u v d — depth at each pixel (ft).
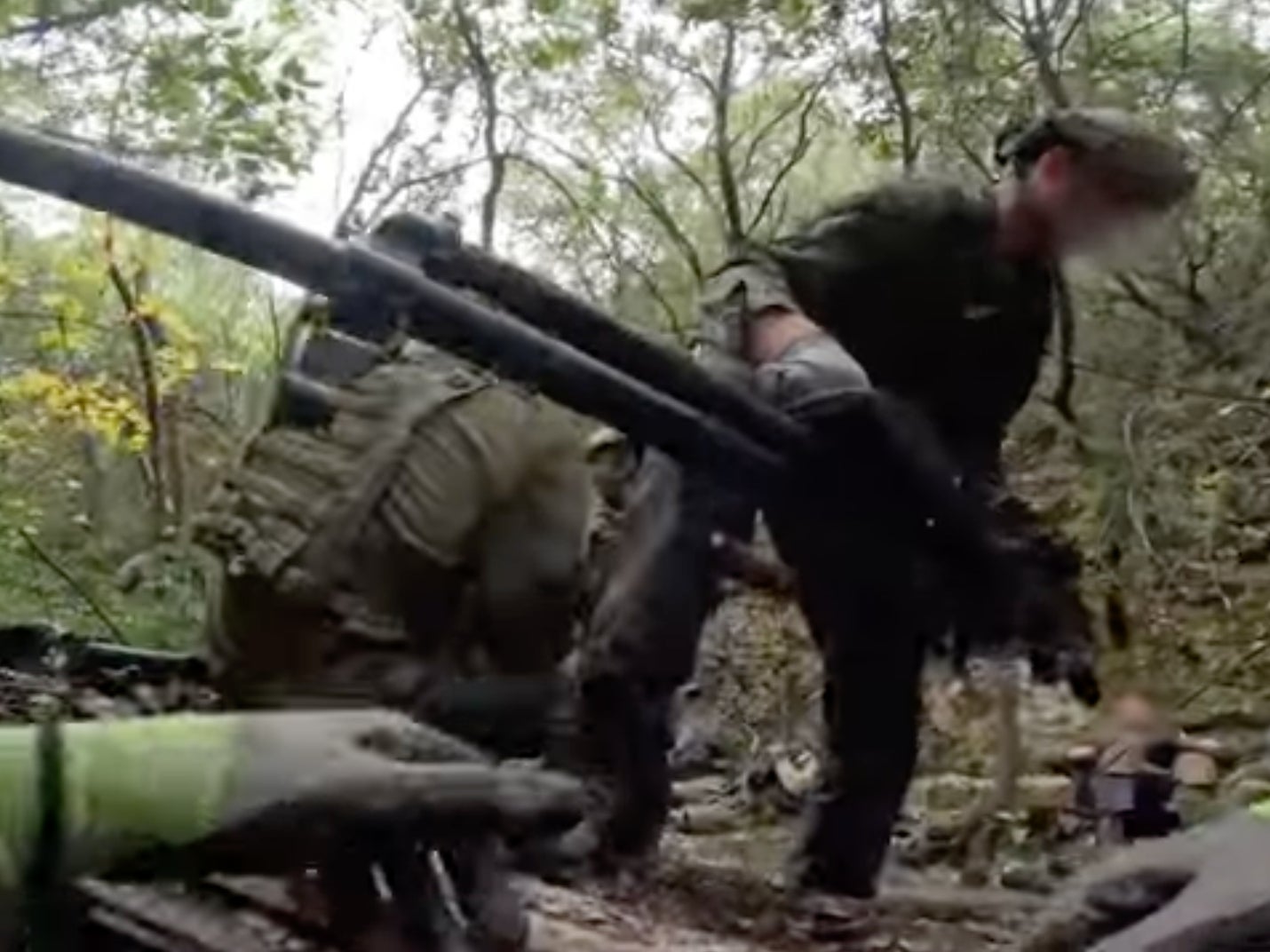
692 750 10.92
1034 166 9.10
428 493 6.19
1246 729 9.16
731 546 8.04
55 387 25.16
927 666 8.77
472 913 5.44
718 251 27.94
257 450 6.37
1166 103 23.72
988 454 9.09
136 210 5.58
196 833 3.47
